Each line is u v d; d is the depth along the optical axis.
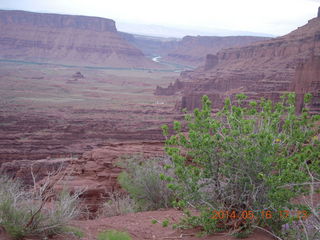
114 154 12.98
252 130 5.73
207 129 5.81
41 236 5.05
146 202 9.05
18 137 52.72
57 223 5.23
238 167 5.55
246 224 5.57
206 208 5.82
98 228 6.32
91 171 12.16
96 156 13.03
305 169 5.62
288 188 5.31
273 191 5.28
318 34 135.62
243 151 5.45
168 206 8.84
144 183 9.05
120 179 10.45
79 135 56.03
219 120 6.18
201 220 5.80
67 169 12.80
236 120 5.75
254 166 5.42
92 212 9.96
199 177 5.76
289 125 5.95
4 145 48.91
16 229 4.84
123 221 6.98
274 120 5.94
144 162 11.21
